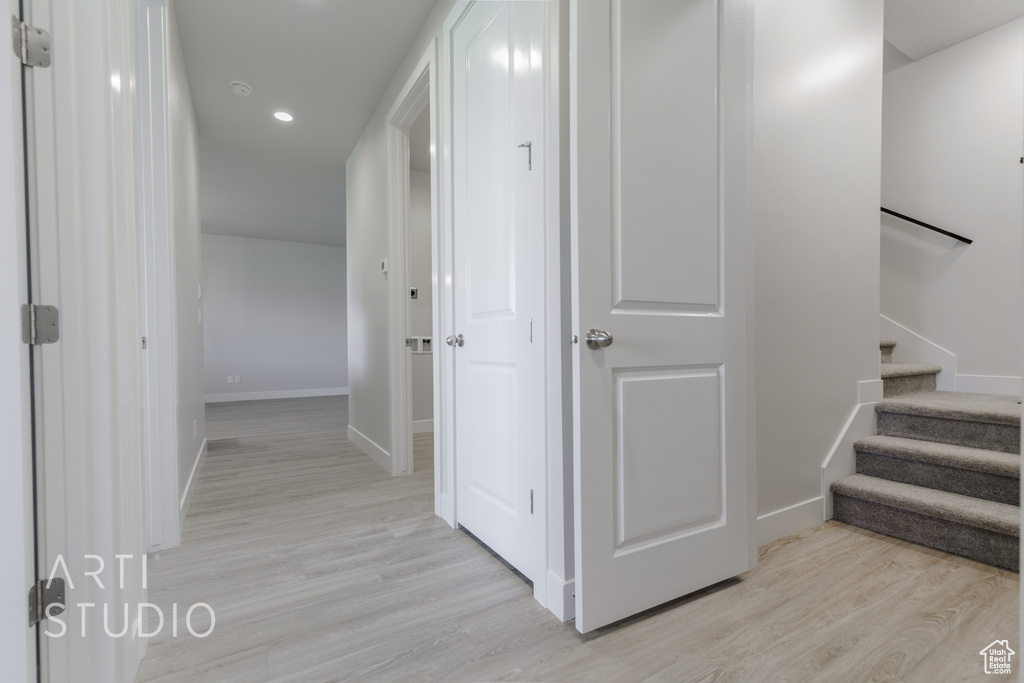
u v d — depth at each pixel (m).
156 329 1.88
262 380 7.28
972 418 1.97
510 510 1.68
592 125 1.27
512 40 1.63
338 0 2.22
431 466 3.15
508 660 1.20
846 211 2.14
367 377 3.52
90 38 1.02
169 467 1.88
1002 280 2.63
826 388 2.07
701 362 1.49
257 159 4.05
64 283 0.98
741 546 1.59
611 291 1.30
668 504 1.41
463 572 1.67
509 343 1.66
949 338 2.82
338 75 2.82
